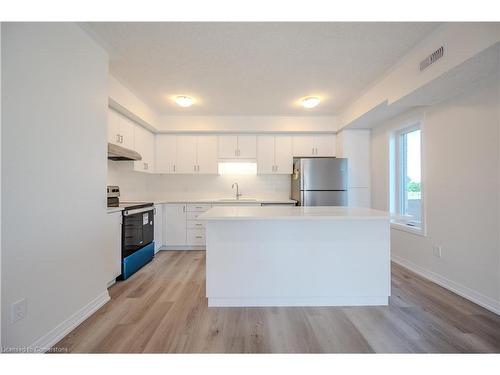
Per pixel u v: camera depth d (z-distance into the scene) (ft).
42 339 5.04
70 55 5.92
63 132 5.66
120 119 10.72
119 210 8.86
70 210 5.87
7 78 4.36
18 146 4.55
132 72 8.93
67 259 5.75
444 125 8.46
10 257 4.38
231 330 5.92
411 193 11.14
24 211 4.65
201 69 8.73
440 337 5.62
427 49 7.08
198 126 14.14
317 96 11.27
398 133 11.78
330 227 7.18
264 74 9.12
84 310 6.35
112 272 8.37
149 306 7.12
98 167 6.98
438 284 8.67
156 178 15.61
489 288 6.91
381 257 7.22
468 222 7.54
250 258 7.14
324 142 14.78
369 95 10.51
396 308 6.98
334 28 6.48
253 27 6.43
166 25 6.33
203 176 15.81
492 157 6.82
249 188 15.83
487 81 6.91
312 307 7.09
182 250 13.85
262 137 14.85
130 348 5.24
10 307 4.37
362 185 13.66
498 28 5.19
